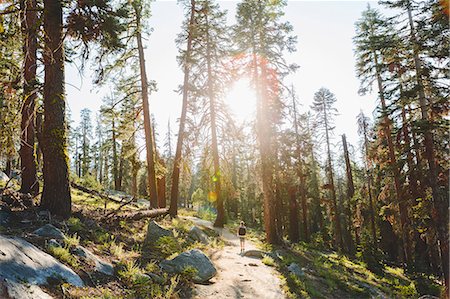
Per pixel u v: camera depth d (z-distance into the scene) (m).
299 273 13.66
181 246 12.66
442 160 17.16
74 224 9.94
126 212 14.84
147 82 21.00
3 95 11.30
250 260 13.87
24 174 12.95
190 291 8.81
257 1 21.25
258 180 24.81
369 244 23.78
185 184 25.55
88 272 7.39
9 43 9.99
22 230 8.25
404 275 21.84
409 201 19.44
